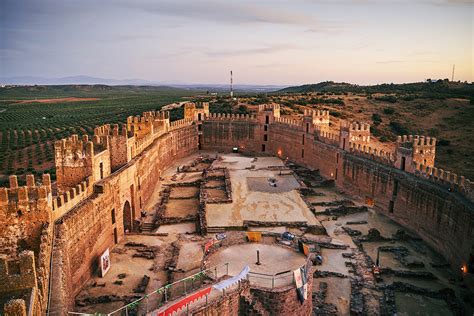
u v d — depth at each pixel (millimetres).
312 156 97000
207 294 32188
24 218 36875
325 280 47250
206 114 123750
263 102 169875
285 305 34062
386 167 69875
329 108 167500
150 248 54031
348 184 80750
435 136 136250
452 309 42531
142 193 71625
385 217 68625
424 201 59219
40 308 25594
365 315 40562
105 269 46906
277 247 42312
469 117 147500
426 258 54062
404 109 166750
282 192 77125
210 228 59906
